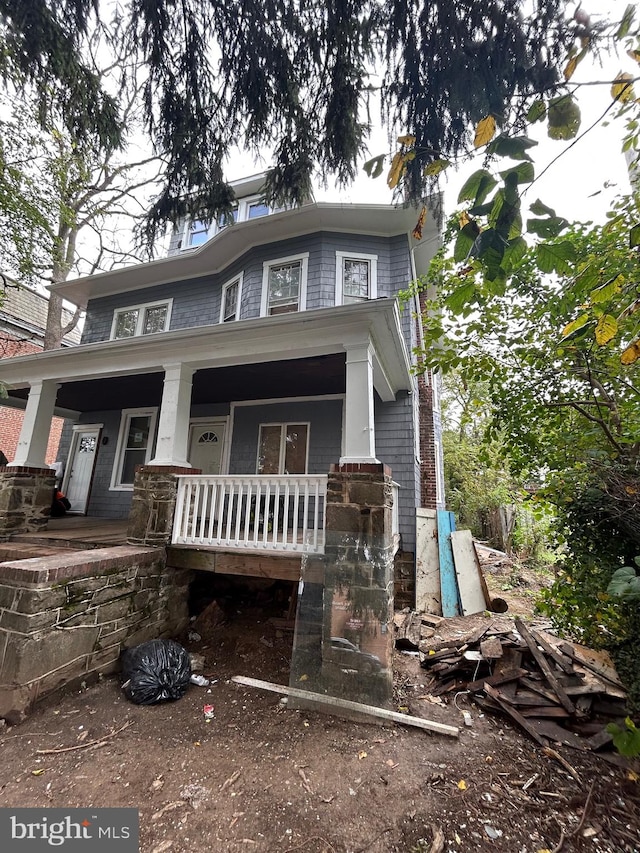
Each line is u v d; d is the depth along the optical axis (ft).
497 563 27.89
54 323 33.86
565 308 9.58
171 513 15.31
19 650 9.18
